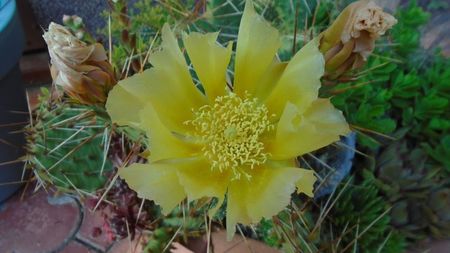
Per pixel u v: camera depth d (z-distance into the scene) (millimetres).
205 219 141
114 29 181
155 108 113
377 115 196
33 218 268
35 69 346
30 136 175
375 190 198
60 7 317
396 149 212
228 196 113
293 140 107
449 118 223
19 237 261
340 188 190
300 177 102
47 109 167
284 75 114
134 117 111
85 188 180
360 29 111
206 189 109
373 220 193
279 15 170
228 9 163
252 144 118
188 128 123
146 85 110
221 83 124
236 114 122
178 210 163
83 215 267
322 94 132
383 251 200
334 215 191
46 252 254
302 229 152
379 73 203
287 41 157
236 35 162
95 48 118
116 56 164
